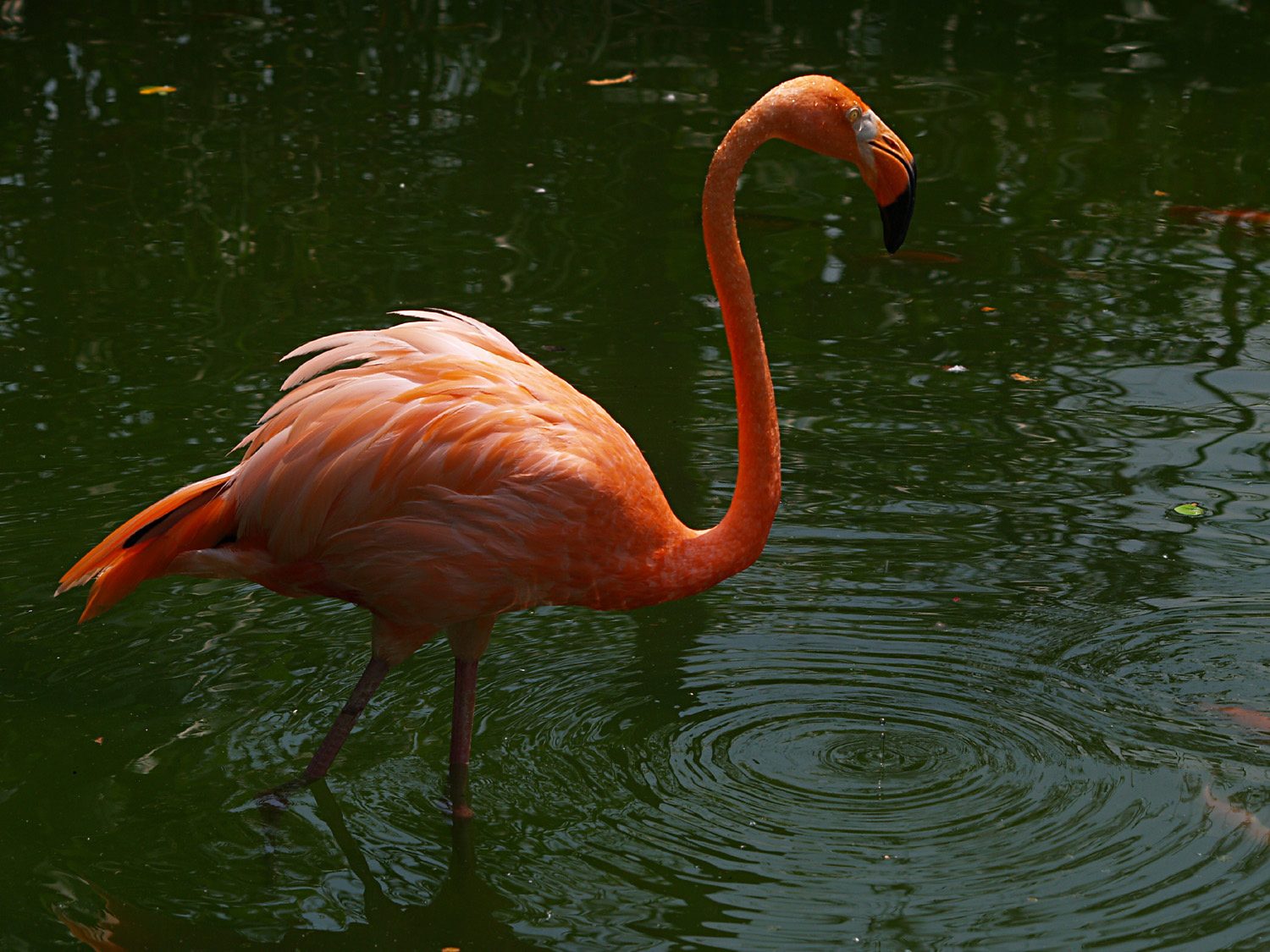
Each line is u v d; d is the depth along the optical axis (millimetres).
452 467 6199
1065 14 23312
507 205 15539
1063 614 8211
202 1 24156
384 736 7250
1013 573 8664
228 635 8133
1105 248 14414
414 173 16484
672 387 11234
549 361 11656
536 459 6223
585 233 14797
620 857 6250
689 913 5852
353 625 8297
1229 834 6285
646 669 7871
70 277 13398
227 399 10789
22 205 15211
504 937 5727
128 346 11852
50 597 8211
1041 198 15891
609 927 5773
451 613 6445
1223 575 8562
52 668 7680
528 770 6934
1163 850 6180
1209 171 16609
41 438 10062
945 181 16422
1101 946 5562
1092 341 12172
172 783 6758
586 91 19594
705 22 23047
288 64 20844
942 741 7109
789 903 5906
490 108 18906
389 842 6383
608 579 6473
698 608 8500
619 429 6734
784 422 10695
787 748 7082
